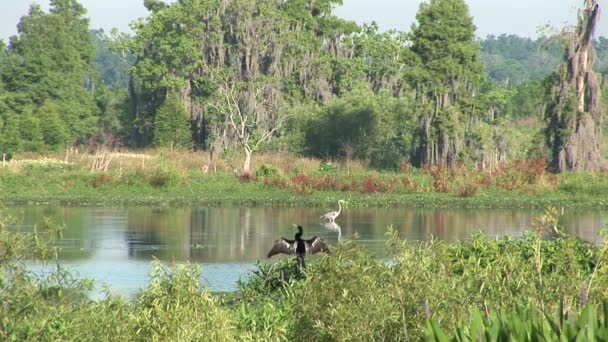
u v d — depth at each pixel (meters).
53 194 67.75
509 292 12.05
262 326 15.31
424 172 78.81
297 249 15.22
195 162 87.38
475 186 69.88
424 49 100.56
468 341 8.98
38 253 12.24
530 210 60.34
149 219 51.94
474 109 99.12
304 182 72.69
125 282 28.72
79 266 32.56
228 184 75.19
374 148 96.62
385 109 98.56
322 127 97.88
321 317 12.33
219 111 103.94
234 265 33.09
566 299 11.96
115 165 80.38
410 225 49.09
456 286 12.33
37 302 11.72
